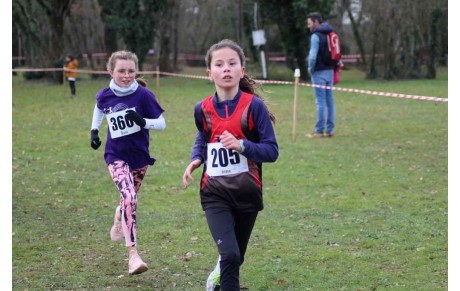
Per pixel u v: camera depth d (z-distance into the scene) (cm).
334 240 552
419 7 3092
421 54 3344
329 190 751
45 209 667
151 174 844
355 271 471
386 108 1681
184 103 1866
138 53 3162
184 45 5150
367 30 3241
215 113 367
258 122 361
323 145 1073
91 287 437
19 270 472
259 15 2925
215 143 368
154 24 3189
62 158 959
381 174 838
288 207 672
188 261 500
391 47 3045
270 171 861
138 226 603
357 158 955
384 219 619
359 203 685
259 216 636
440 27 3356
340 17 3784
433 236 558
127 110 461
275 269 477
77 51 4050
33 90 2362
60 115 1509
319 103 1149
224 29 4762
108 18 3139
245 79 385
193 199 715
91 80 3127
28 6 2964
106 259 505
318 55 1122
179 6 4088
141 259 481
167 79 3266
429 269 472
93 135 480
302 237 563
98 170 880
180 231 586
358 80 3131
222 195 363
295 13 2859
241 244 382
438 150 1018
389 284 441
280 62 4712
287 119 1459
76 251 525
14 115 1494
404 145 1072
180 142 1116
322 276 460
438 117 1462
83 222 620
